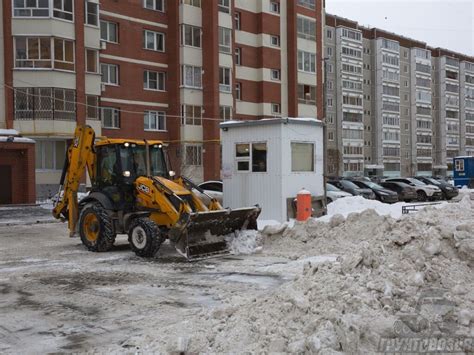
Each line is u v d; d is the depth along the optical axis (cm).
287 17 4688
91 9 3412
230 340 512
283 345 479
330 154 6153
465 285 538
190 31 4000
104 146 1293
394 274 557
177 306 732
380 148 7906
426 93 8681
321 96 4872
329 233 1188
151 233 1128
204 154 4031
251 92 4497
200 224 1113
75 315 699
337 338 461
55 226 1967
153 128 3906
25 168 2866
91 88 3372
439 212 805
